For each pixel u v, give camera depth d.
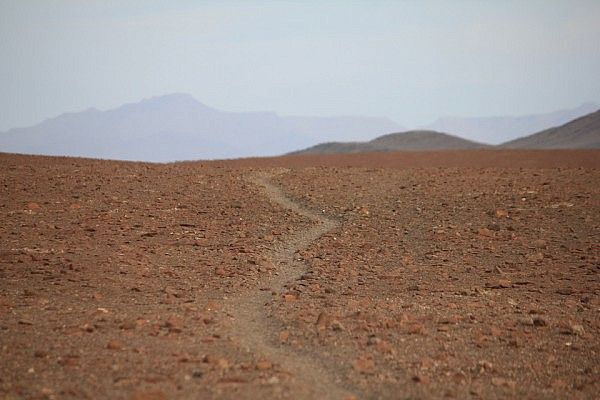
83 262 23.64
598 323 18.23
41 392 11.33
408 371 13.56
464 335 16.64
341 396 11.90
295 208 36.94
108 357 13.51
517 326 17.77
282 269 24.91
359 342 15.36
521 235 31.08
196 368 12.91
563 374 14.19
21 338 14.80
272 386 11.98
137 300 19.36
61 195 36.12
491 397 12.36
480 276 24.41
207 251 26.84
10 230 28.39
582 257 27.33
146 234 29.00
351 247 28.73
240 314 18.23
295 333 16.06
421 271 24.98
